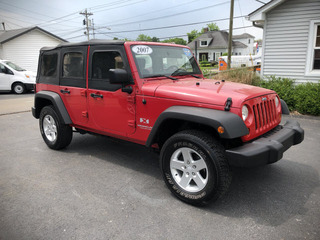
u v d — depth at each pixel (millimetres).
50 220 2609
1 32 24984
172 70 3723
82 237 2359
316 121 6449
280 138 2832
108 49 3438
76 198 3025
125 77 3064
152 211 2754
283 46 9008
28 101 10859
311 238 2309
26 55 21609
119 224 2539
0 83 13398
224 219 2605
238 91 2848
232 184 3336
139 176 3621
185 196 2828
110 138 3924
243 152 2457
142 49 3379
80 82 3902
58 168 3893
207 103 2678
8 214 2711
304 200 2947
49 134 4699
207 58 58625
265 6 8719
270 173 3654
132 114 3287
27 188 3271
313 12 8203
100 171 3785
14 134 5805
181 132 2787
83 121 4023
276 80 8820
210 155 2541
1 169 3859
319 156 4258
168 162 2943
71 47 3990
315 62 8609
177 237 2350
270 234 2367
